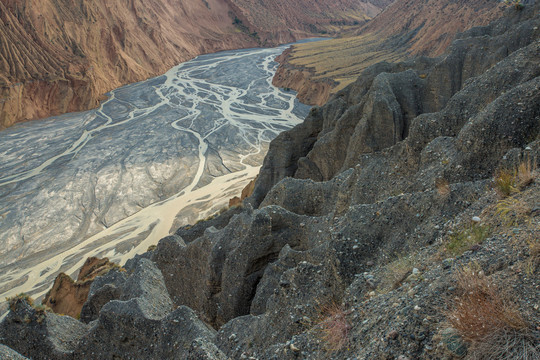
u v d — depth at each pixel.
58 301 28.16
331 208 19.83
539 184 7.99
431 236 9.55
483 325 5.12
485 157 13.32
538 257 5.80
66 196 58.19
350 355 6.90
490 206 8.45
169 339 12.80
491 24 34.22
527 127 12.87
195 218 53.09
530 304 5.22
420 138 18.30
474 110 18.80
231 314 16.02
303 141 37.09
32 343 15.38
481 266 6.45
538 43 19.23
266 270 14.70
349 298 9.02
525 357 4.65
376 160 18.36
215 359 8.23
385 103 28.14
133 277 18.72
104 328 14.26
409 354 5.71
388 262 9.91
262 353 10.19
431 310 6.07
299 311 10.35
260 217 16.14
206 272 17.41
